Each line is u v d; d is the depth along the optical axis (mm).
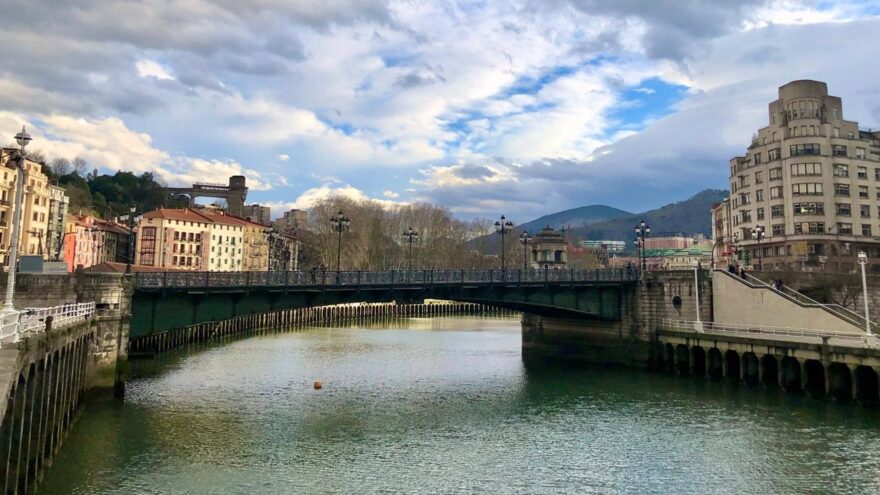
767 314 50781
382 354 67375
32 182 99375
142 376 49188
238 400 40375
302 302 45375
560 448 30516
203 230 147875
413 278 49438
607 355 61469
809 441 31266
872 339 39031
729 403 40531
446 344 79188
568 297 57750
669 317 57094
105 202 161375
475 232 158875
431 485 25094
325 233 128375
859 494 24047
